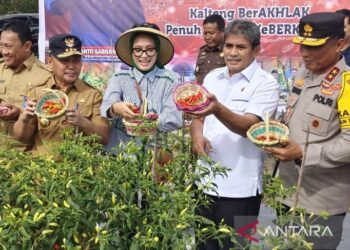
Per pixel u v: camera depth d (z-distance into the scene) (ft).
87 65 27.99
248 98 10.04
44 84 12.39
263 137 8.94
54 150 9.80
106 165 8.82
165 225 8.28
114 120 11.89
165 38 11.29
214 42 21.21
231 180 10.18
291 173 9.75
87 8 27.63
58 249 8.52
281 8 25.11
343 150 8.77
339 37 9.02
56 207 8.21
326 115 9.04
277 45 25.35
